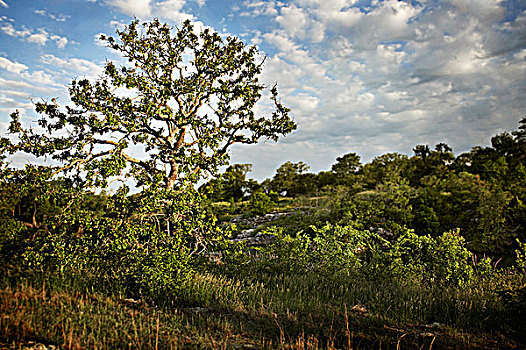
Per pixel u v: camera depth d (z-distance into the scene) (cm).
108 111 1112
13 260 842
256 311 788
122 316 648
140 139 1197
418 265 1056
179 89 1251
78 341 502
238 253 1209
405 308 828
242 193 5909
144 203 988
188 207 1065
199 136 1242
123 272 884
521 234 1891
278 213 3300
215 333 629
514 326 685
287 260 1216
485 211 1948
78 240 922
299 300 866
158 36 1275
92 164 995
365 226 2102
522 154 4575
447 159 5475
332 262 1148
